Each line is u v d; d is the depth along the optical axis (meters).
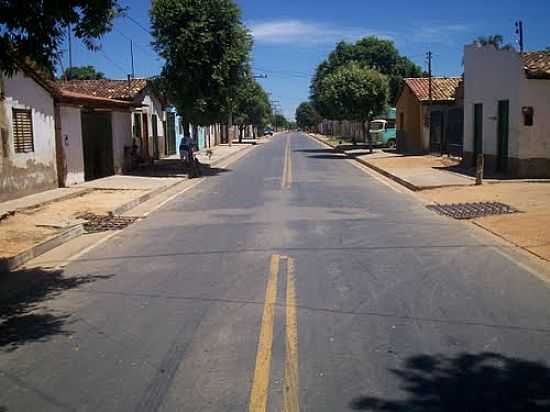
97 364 5.22
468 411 4.24
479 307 6.62
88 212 14.12
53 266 9.16
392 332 5.85
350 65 39.53
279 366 5.07
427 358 5.20
